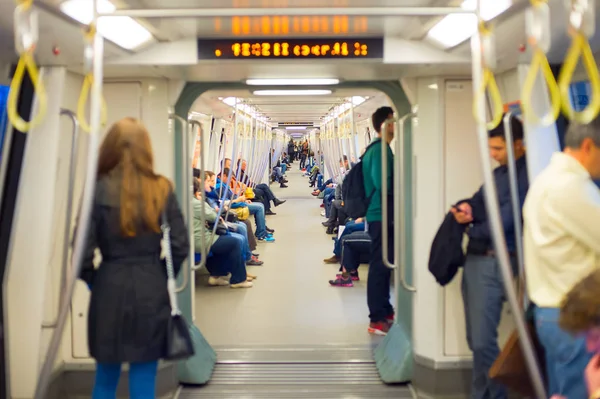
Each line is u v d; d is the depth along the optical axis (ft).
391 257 16.57
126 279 8.99
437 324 12.95
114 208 8.95
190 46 10.91
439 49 10.92
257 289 23.02
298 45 10.77
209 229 22.85
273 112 37.50
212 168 28.91
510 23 8.65
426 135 12.86
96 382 9.57
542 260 8.02
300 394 13.43
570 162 7.94
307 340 16.99
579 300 6.10
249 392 13.55
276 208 51.85
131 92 12.89
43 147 11.09
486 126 7.23
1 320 10.99
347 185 16.74
